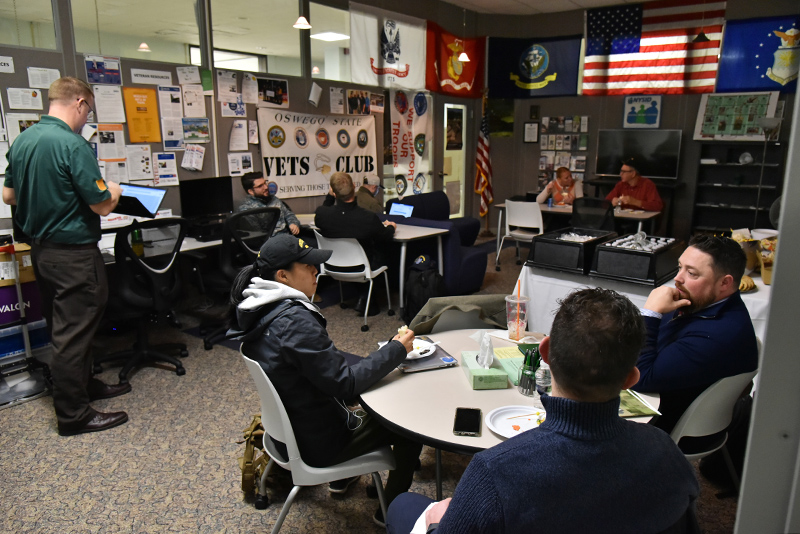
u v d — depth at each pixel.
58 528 2.08
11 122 3.65
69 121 2.64
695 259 1.72
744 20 6.61
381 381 1.81
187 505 2.22
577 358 0.85
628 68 7.37
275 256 1.72
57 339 2.66
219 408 3.01
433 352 1.99
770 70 6.58
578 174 8.12
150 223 3.17
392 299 5.08
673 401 1.85
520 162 8.57
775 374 0.52
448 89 7.48
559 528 0.81
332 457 1.75
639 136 7.45
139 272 3.27
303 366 1.61
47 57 3.79
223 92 4.95
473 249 5.23
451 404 1.65
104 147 4.17
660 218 6.83
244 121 5.16
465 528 0.82
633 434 0.89
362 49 6.24
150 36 4.46
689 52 6.98
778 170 6.70
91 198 2.56
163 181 4.59
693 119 7.19
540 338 2.14
